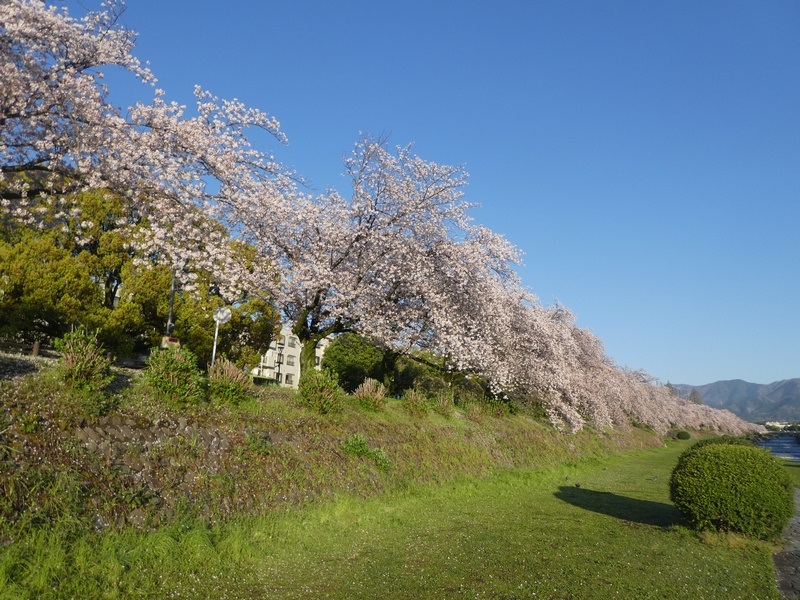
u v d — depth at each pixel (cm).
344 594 591
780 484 912
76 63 1016
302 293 1465
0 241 1627
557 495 1420
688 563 732
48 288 1623
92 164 1078
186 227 1268
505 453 1830
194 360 1044
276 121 1272
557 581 629
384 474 1209
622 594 588
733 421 8375
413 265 1512
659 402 4981
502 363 1936
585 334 3184
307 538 815
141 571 591
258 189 1312
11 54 959
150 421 853
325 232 1452
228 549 698
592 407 2748
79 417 761
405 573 666
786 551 855
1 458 625
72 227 1712
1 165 984
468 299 1712
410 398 1648
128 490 712
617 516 1123
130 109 1145
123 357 1827
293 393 1397
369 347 2644
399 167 1498
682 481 947
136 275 1739
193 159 1180
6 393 751
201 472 841
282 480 959
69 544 586
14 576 500
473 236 1755
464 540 841
